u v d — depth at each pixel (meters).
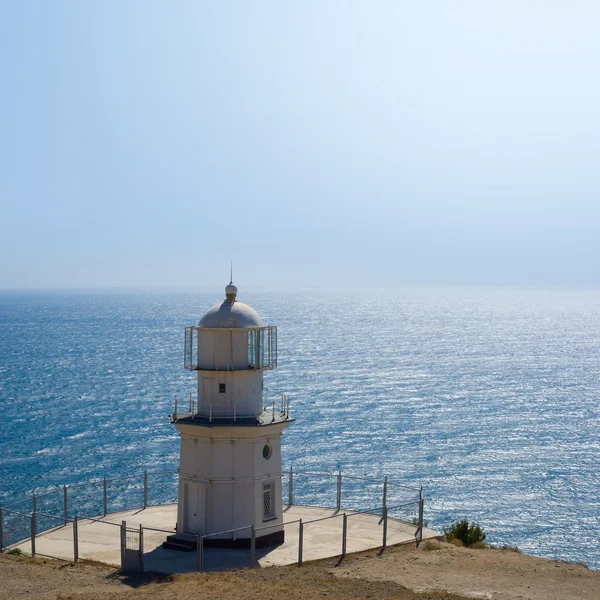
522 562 25.41
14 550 27.34
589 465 81.94
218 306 29.11
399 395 128.38
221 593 20.42
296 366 169.12
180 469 28.62
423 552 26.94
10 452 83.06
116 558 26.41
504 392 134.62
